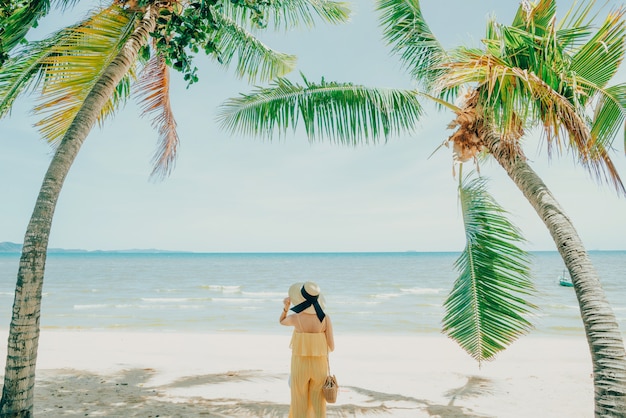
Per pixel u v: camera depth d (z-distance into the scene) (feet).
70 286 135.03
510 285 15.92
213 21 16.19
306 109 17.79
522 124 14.10
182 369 26.35
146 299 97.96
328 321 12.54
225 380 23.30
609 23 11.89
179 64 16.17
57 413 16.11
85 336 43.34
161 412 16.58
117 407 17.16
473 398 20.27
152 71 21.95
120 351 34.96
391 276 178.91
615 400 9.75
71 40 15.47
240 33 22.76
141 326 59.31
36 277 11.55
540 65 12.53
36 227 11.66
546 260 303.48
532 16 13.62
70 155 12.51
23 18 13.87
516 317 15.65
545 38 12.44
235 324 61.72
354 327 59.16
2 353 32.12
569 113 12.34
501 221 16.52
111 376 23.49
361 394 20.76
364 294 110.93
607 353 10.12
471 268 16.87
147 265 288.92
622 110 12.29
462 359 33.37
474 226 17.11
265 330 55.98
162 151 23.26
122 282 151.84
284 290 125.29
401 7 19.42
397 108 17.40
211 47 16.81
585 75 13.00
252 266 270.46
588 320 10.59
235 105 18.70
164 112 22.80
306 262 334.03
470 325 16.52
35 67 15.66
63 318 67.26
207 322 63.67
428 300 95.61
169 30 16.03
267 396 19.81
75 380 22.18
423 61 19.60
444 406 18.74
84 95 16.63
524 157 14.19
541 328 54.90
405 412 17.69
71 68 15.57
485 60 12.49
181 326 59.62
